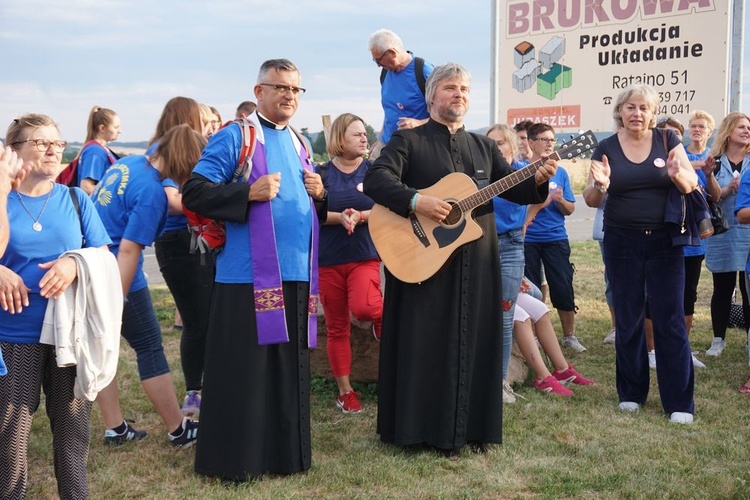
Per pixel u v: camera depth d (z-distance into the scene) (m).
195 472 4.37
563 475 4.28
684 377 5.30
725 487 4.09
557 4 9.93
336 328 5.59
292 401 4.37
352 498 4.05
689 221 5.20
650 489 4.07
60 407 3.73
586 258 13.09
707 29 9.12
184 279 5.28
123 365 6.62
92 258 3.56
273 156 4.32
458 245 4.56
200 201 4.18
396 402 4.73
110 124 6.56
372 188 4.64
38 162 3.59
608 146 5.38
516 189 4.76
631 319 5.47
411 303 4.68
